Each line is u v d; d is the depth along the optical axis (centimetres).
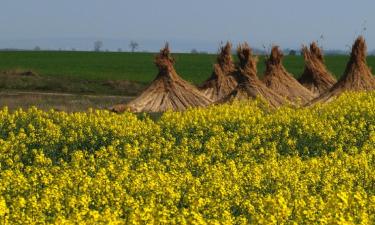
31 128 5228
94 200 3462
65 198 3438
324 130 5228
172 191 3472
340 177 3978
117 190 3541
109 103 8481
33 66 16588
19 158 4634
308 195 3547
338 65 18012
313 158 4356
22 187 3656
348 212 2962
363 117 5831
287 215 2884
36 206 3194
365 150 4816
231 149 4856
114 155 4650
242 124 5528
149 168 4266
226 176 3956
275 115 5819
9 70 12200
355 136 5328
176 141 5291
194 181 3756
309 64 8919
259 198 3400
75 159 4403
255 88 7294
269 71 8338
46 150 4881
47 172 4041
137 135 5306
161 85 7588
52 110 5862
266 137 5253
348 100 6322
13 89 10419
